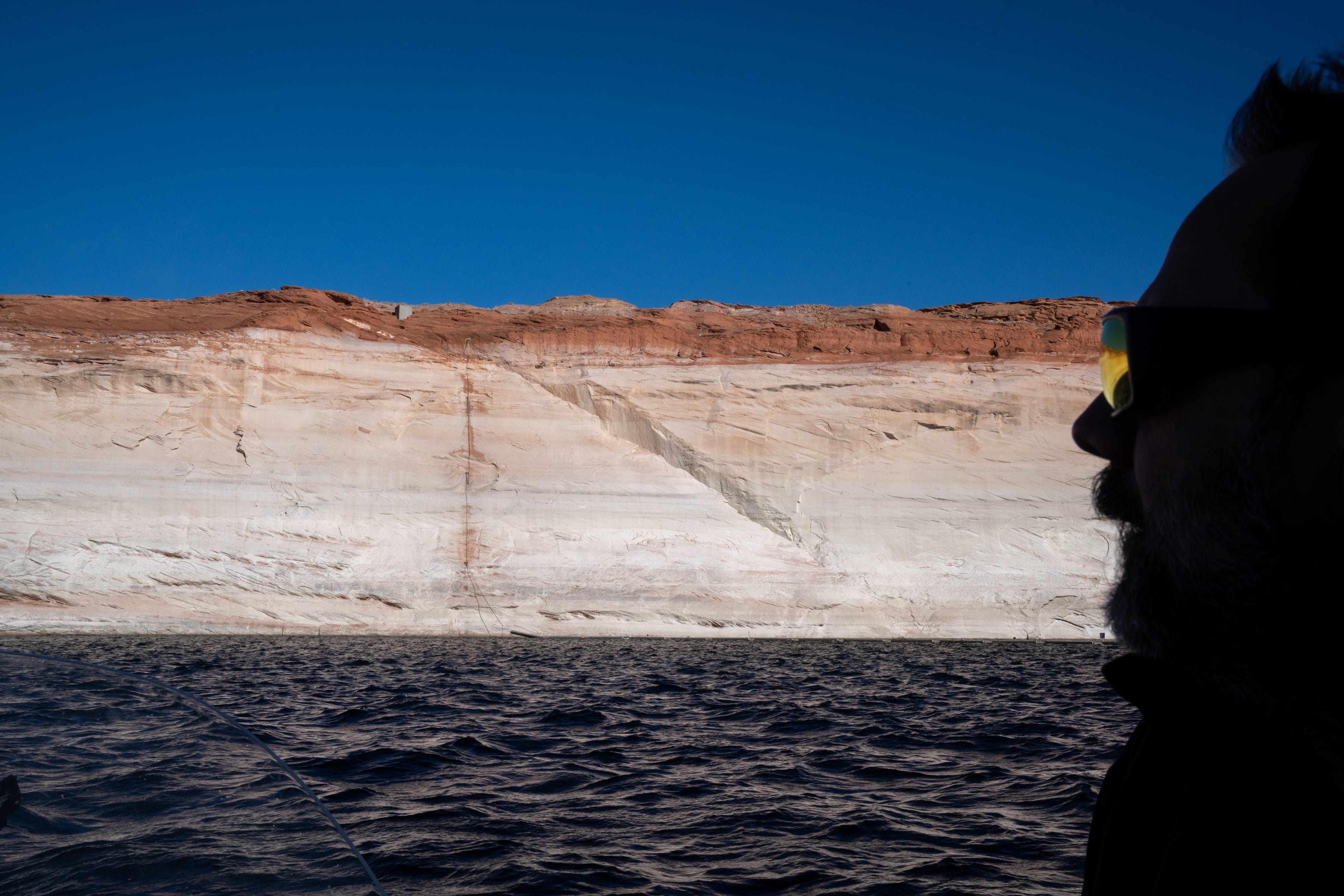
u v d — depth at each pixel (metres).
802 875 4.54
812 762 7.48
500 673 15.81
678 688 13.51
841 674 16.45
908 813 5.77
